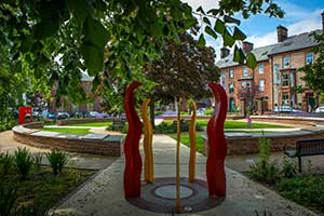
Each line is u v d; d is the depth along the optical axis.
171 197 5.94
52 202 5.66
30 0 1.72
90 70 1.11
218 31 1.94
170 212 5.17
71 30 3.18
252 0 3.39
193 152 7.09
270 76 49.00
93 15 1.13
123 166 9.00
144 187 6.63
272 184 6.86
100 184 6.94
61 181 7.14
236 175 7.76
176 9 2.50
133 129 6.02
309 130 13.23
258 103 47.66
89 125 26.20
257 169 7.41
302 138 12.02
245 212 5.11
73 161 9.78
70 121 28.12
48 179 7.27
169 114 36.94
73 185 6.86
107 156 10.77
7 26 2.72
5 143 14.45
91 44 1.10
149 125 7.09
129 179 5.96
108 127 21.58
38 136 13.07
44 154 10.82
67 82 3.74
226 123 25.55
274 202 5.60
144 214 5.09
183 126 20.36
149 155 7.09
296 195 5.82
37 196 6.01
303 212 5.07
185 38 19.23
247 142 11.04
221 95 6.09
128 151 6.00
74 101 3.94
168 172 8.20
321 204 5.33
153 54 4.29
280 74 46.88
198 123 25.78
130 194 5.95
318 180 6.53
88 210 5.26
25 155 7.60
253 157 10.38
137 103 7.09
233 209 5.26
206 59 20.50
